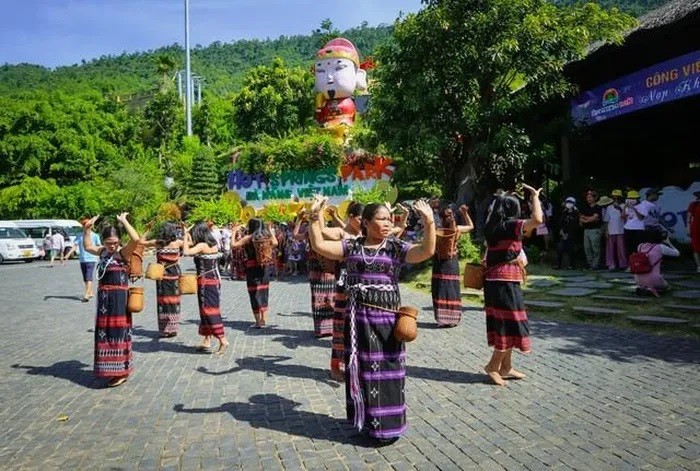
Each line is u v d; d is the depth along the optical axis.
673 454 3.97
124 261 6.25
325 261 8.38
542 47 14.17
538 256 14.41
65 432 4.83
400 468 3.92
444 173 17.02
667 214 13.94
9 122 41.81
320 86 25.84
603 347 7.00
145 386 6.15
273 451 4.29
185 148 49.47
